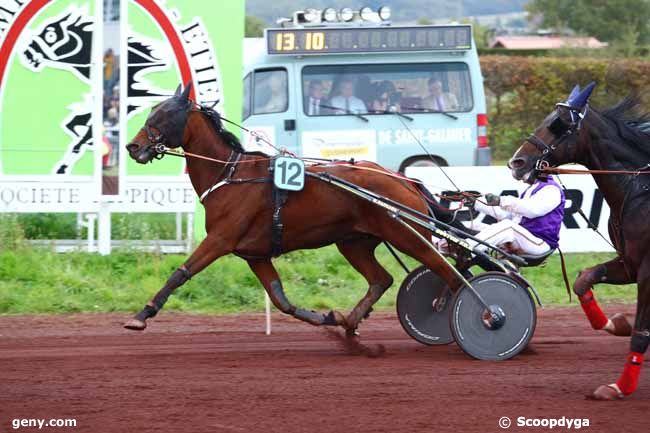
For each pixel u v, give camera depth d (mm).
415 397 7938
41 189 14008
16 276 12734
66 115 14375
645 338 7930
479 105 18000
